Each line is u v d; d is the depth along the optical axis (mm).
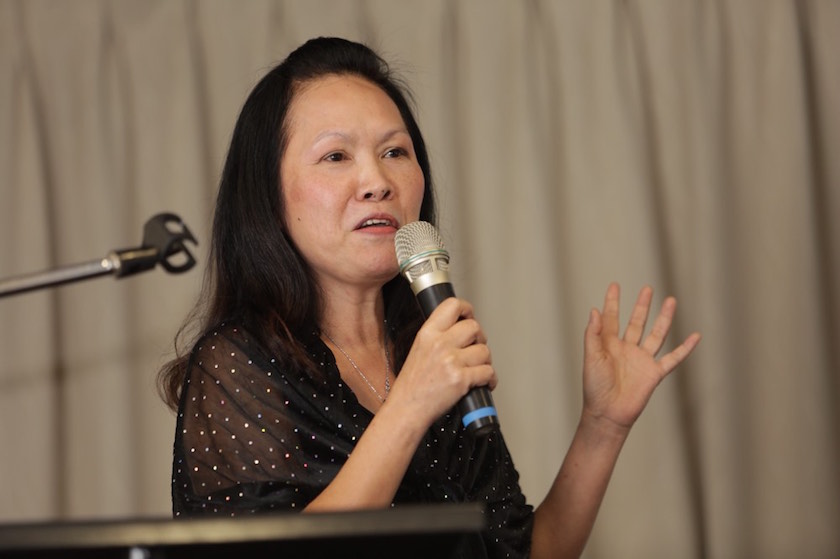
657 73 10016
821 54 10156
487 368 4547
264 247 5402
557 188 9922
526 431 9523
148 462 9750
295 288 5355
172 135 9984
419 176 5551
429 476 5156
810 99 10156
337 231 5281
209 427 4961
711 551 9508
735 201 9969
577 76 9930
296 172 5383
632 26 10047
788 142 9906
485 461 5621
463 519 2793
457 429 5434
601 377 5906
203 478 4836
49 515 9656
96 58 10133
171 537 2773
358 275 5332
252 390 5035
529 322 9594
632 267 9688
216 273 5613
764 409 9734
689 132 9945
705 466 9625
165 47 10109
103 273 3898
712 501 9547
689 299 9844
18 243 9914
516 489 5809
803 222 9820
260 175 5488
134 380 9766
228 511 4699
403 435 4496
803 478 9625
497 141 9844
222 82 10086
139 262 3930
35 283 3875
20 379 9773
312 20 10016
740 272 9891
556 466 9422
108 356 9773
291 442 4953
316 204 5305
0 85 10125
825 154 10094
